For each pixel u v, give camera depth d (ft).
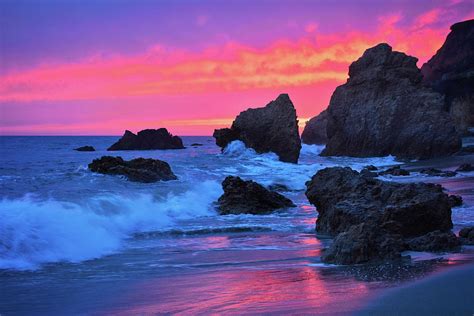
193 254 45.91
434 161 196.54
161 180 100.48
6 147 286.46
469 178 118.93
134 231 58.54
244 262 41.91
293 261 41.68
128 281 34.99
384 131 230.89
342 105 248.11
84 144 403.75
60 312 27.81
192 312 26.76
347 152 241.76
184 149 304.71
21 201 61.67
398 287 29.19
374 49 251.39
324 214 58.75
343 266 37.76
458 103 319.06
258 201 78.89
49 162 145.28
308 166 154.10
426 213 49.08
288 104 190.29
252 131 188.75
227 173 126.41
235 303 28.04
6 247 41.16
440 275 31.99
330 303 26.53
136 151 273.75
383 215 50.62
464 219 58.44
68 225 49.42
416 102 228.22
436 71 365.20
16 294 31.58
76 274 37.45
